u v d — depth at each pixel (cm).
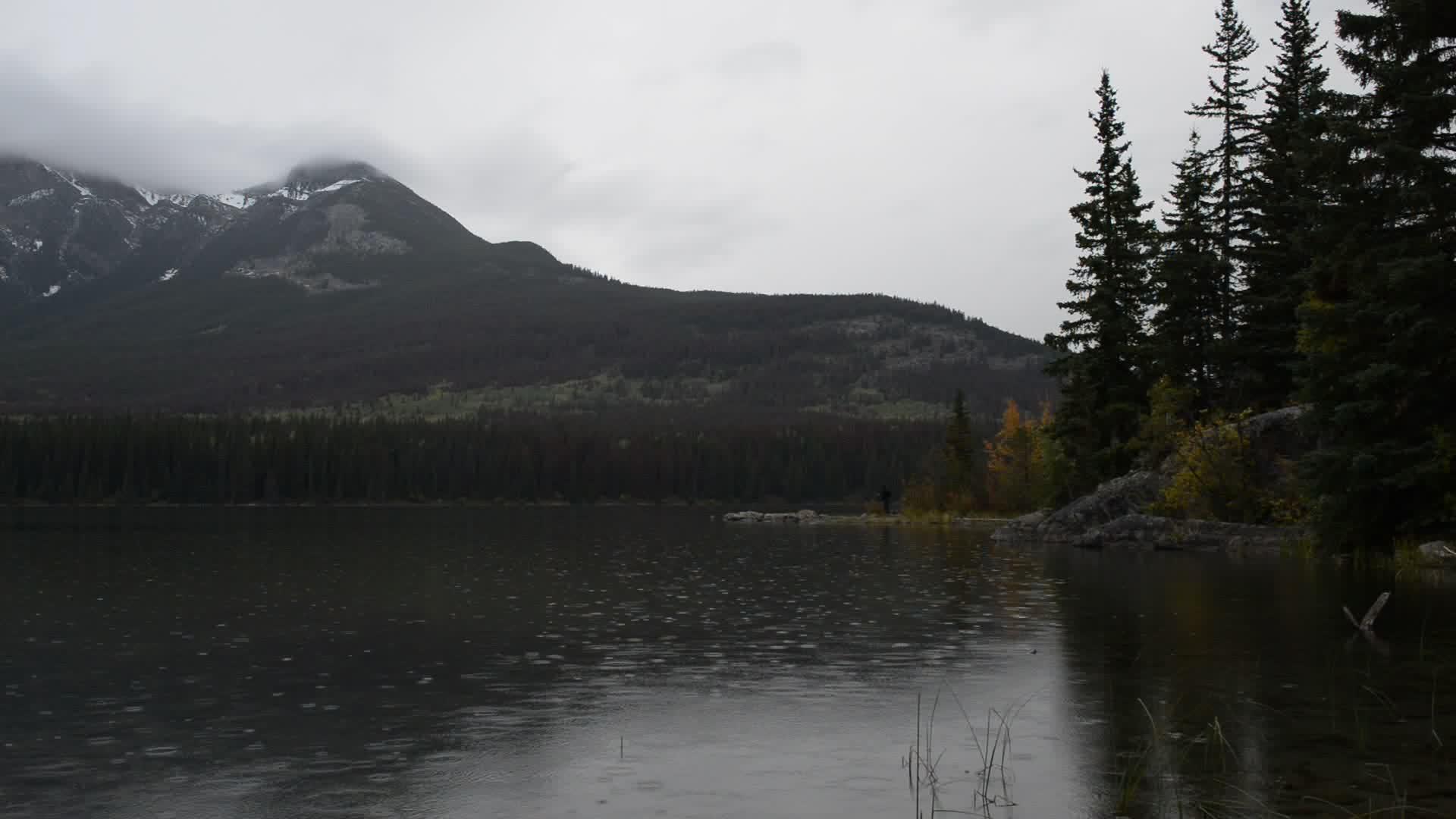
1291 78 4819
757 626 2002
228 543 5150
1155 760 1017
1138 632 1825
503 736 1141
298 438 15588
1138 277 5209
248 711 1267
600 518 10269
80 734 1155
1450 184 2445
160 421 15750
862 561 3722
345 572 3369
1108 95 5275
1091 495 4803
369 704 1303
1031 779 966
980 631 1891
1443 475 2506
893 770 1003
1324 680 1373
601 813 879
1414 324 2447
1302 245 3000
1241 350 4700
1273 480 4178
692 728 1176
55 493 13700
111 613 2230
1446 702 1243
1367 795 895
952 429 8681
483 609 2303
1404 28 2498
